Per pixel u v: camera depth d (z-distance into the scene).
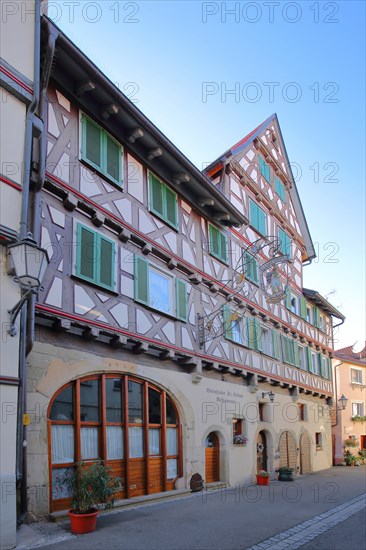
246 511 10.16
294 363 20.23
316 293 22.94
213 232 14.77
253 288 17.16
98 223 10.03
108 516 9.05
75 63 9.37
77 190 9.62
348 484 16.28
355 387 29.67
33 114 8.15
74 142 9.79
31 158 8.34
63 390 9.05
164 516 9.23
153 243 11.65
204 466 12.80
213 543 7.47
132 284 10.81
